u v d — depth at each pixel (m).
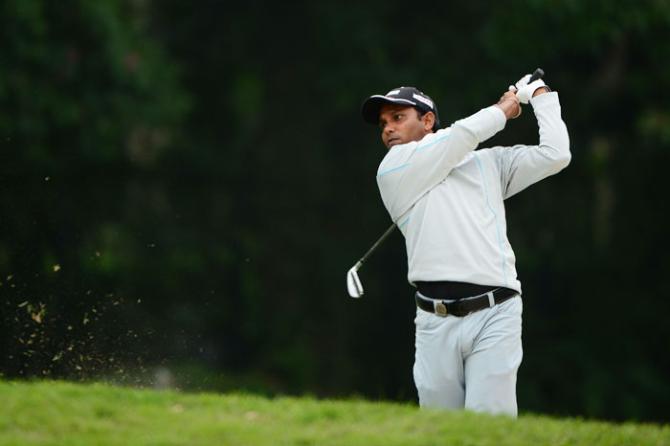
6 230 32.81
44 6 57.22
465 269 20.78
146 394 21.66
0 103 55.66
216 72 69.44
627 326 71.94
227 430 19.47
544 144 21.44
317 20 65.25
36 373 26.56
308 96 68.25
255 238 67.75
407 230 21.64
